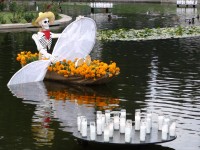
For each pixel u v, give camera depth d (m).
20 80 11.68
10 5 34.72
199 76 12.71
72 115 8.95
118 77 12.55
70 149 7.14
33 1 52.84
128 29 25.27
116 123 7.38
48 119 8.68
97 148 7.18
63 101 10.03
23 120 8.60
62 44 12.08
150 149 7.15
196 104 9.80
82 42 12.38
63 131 7.98
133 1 57.94
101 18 33.84
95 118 8.71
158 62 14.87
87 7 46.94
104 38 21.36
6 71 13.14
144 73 13.10
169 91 10.97
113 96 10.49
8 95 10.49
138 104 9.79
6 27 25.41
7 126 8.25
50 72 11.93
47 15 12.10
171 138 7.00
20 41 20.08
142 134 6.85
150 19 32.97
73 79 11.59
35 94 10.62
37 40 12.09
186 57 15.92
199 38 21.58
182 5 50.09
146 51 17.31
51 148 7.19
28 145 7.30
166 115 8.95
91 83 11.48
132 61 15.04
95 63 11.99
